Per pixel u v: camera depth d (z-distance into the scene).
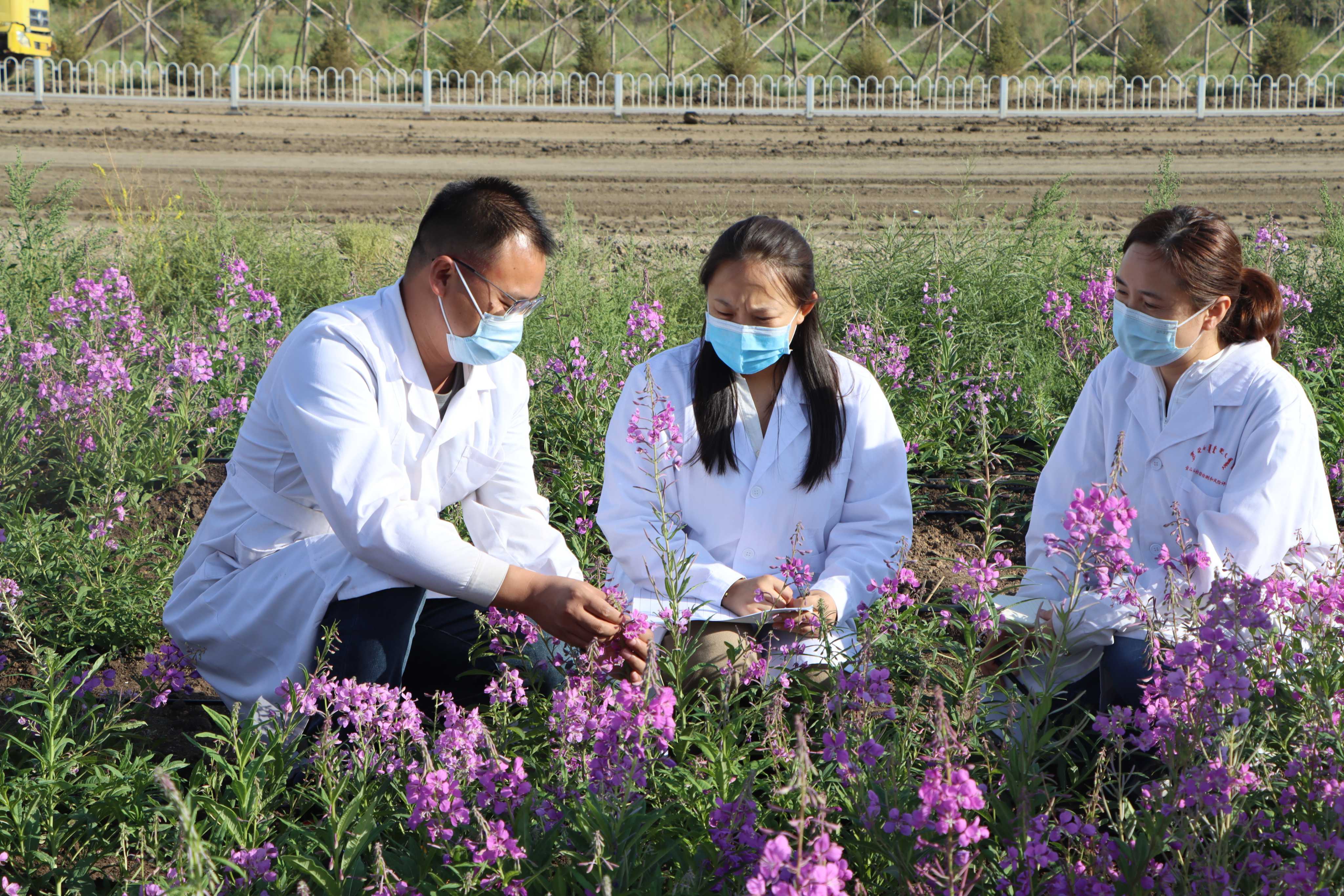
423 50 26.78
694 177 16.33
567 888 2.33
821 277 8.12
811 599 3.29
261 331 7.00
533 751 2.93
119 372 5.18
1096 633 3.24
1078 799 2.63
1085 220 13.23
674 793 2.63
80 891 2.64
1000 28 28.61
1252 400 3.39
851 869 2.45
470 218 3.20
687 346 3.83
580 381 5.46
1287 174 16.75
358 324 3.33
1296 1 31.05
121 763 2.98
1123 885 2.18
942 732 2.06
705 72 29.22
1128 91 25.36
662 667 2.97
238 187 14.83
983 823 2.40
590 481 4.94
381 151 18.12
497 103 24.11
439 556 3.11
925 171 16.94
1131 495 3.58
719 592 3.44
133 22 29.97
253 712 2.84
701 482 3.67
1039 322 6.96
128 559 4.35
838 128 21.77
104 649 4.09
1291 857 2.39
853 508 3.77
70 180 9.94
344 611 3.24
